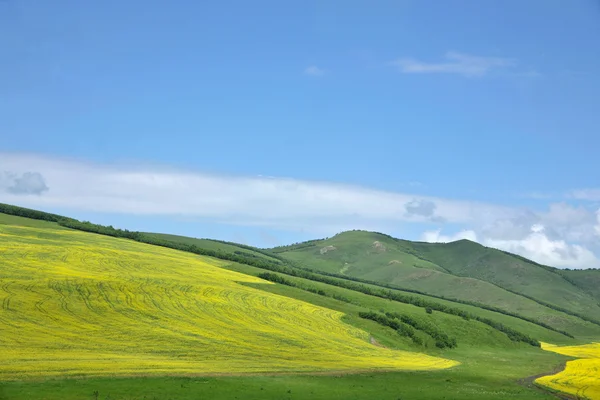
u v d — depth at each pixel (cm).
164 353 6506
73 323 7288
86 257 11812
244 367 6250
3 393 4175
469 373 8212
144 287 10000
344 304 13150
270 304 11106
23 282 8762
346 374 6681
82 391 4456
